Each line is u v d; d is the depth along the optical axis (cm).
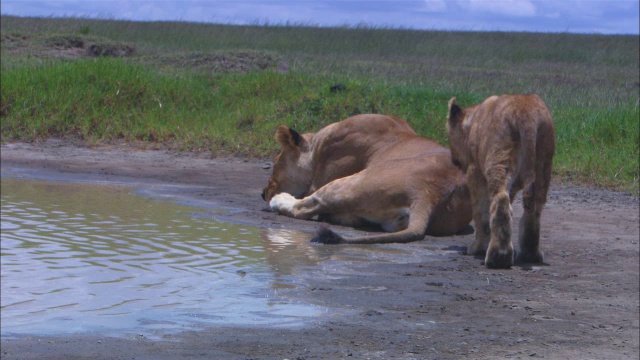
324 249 678
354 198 790
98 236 702
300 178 898
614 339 455
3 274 561
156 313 470
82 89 1534
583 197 1007
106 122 1448
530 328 472
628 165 1156
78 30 3331
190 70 2066
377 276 589
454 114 701
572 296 557
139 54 2759
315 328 451
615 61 3666
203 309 481
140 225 761
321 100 1451
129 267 589
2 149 1286
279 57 2389
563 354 422
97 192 962
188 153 1304
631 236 791
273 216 837
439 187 762
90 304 488
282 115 1443
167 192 978
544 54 3825
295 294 525
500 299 541
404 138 834
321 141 881
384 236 717
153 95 1574
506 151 623
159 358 386
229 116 1481
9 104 1472
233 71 2200
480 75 2594
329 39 4022
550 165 648
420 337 443
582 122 1375
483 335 453
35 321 449
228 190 1010
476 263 651
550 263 665
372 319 476
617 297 557
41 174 1089
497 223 629
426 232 765
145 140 1391
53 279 550
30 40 2780
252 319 464
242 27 4347
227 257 631
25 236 695
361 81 1589
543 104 642
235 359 389
